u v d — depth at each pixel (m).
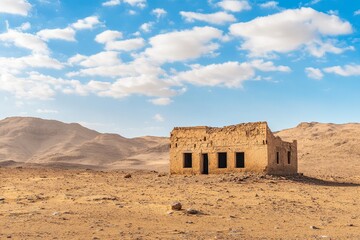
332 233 14.24
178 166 43.62
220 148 41.94
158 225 15.17
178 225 15.23
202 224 15.58
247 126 41.00
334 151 81.88
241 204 21.73
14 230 13.76
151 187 30.59
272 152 41.47
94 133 175.00
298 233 14.17
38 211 18.09
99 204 20.47
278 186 32.69
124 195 24.88
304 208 20.80
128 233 13.48
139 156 121.44
